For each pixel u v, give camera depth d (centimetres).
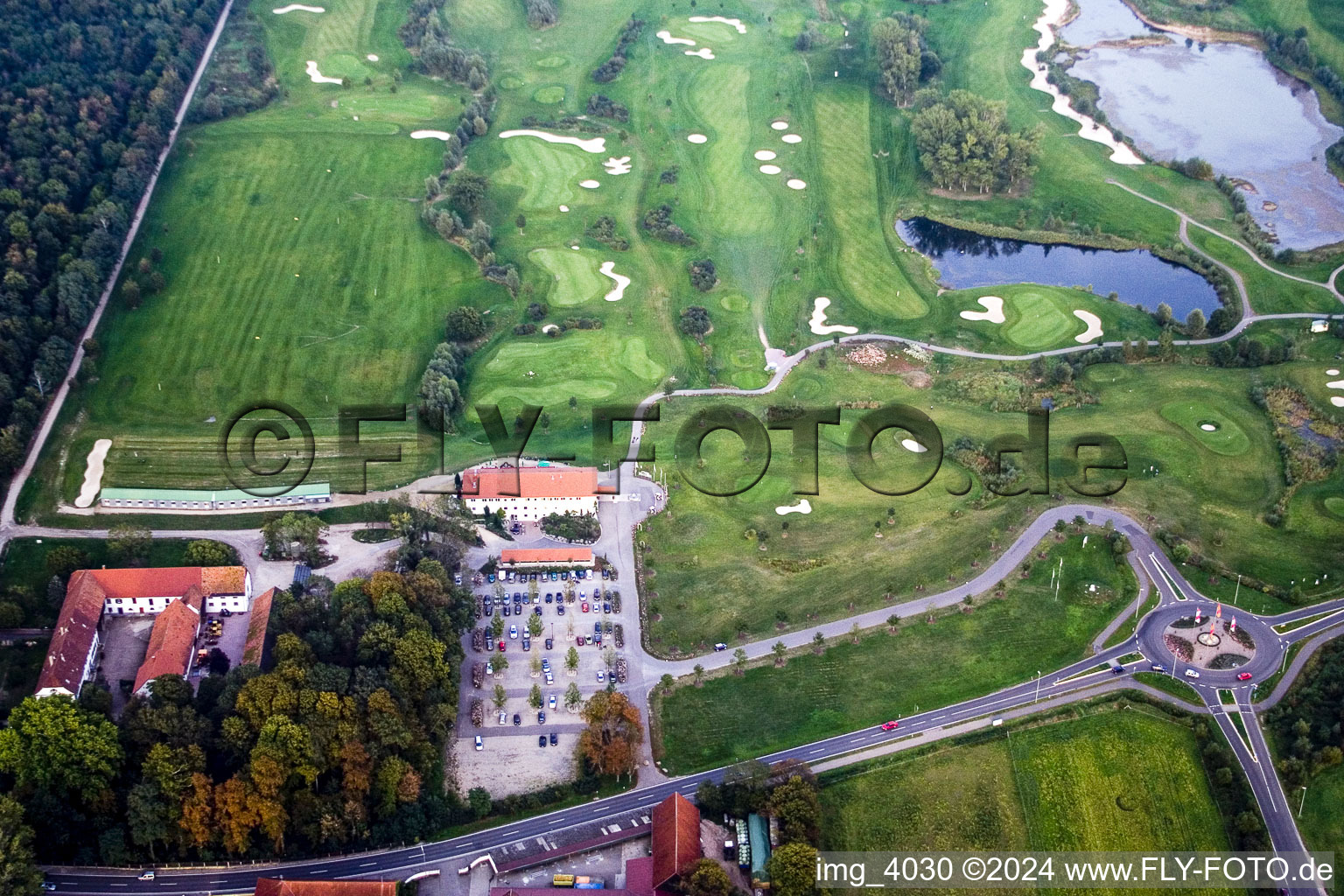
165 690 18725
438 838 18262
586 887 17438
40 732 17400
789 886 16888
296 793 17750
